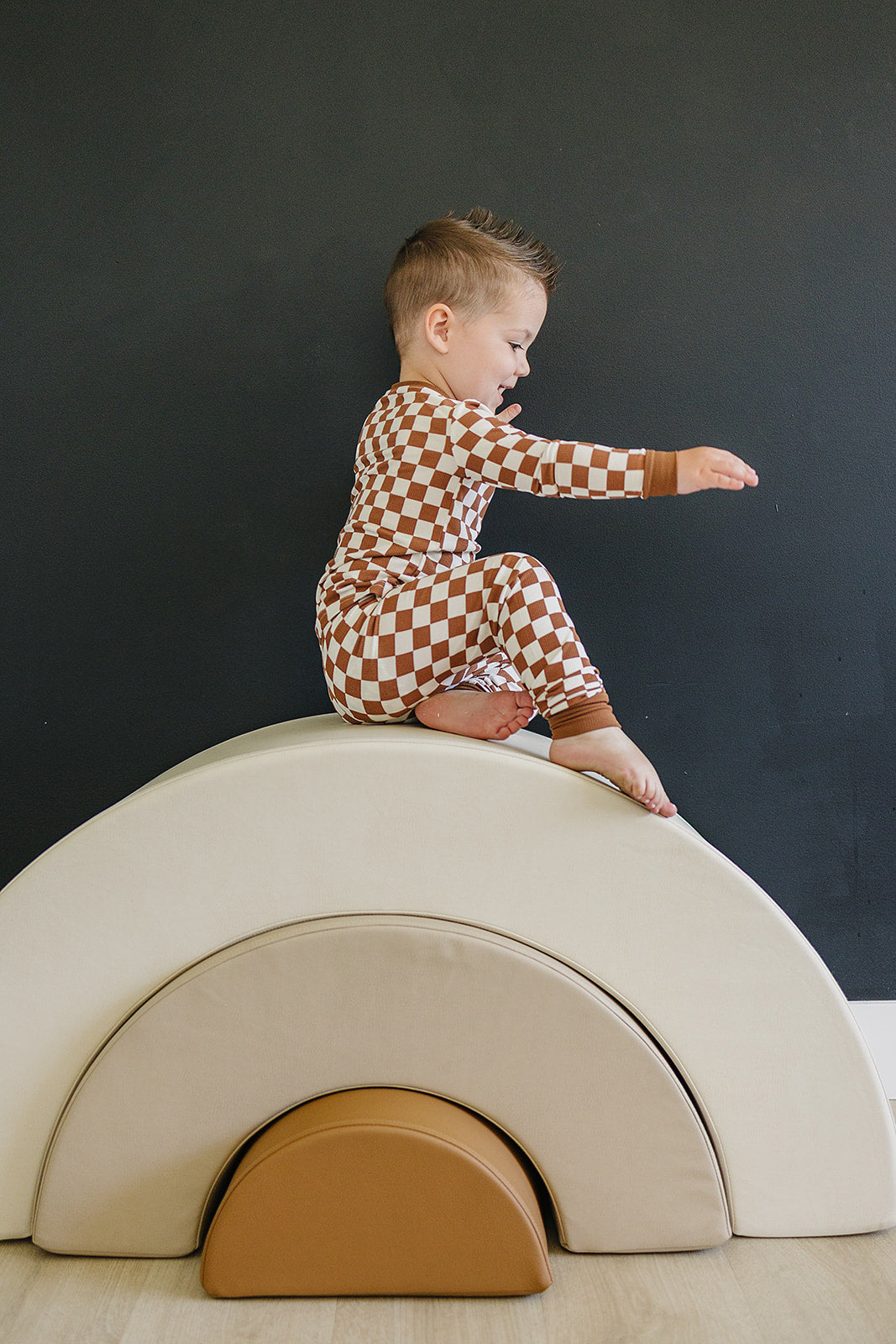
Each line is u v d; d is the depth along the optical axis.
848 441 1.56
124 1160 1.12
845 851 1.58
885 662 1.58
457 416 1.23
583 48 1.54
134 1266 1.14
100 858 1.12
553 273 1.38
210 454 1.56
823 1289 1.07
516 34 1.54
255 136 1.54
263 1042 1.10
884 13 1.54
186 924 1.12
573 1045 1.10
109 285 1.55
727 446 1.56
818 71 1.54
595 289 1.55
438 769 1.11
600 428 1.56
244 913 1.12
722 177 1.55
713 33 1.54
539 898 1.12
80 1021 1.13
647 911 1.12
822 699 1.58
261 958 1.09
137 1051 1.11
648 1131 1.12
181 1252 1.14
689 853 1.12
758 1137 1.15
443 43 1.53
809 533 1.57
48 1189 1.13
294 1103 1.11
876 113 1.54
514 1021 1.10
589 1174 1.12
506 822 1.11
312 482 1.56
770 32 1.54
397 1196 1.06
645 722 1.58
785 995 1.13
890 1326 1.01
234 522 1.56
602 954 1.12
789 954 1.13
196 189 1.54
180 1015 1.10
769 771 1.58
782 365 1.55
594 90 1.54
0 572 1.56
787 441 1.56
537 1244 1.06
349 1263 1.07
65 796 1.57
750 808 1.58
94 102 1.54
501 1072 1.11
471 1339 1.01
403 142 1.54
